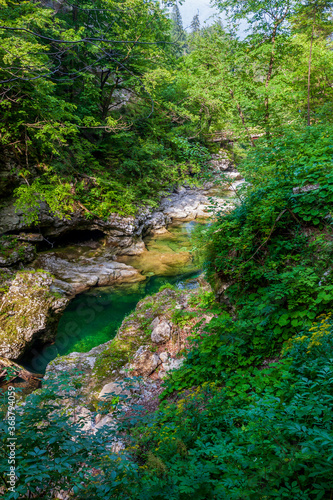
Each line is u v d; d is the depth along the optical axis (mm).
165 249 16641
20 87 11438
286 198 5258
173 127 23250
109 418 5172
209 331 5426
